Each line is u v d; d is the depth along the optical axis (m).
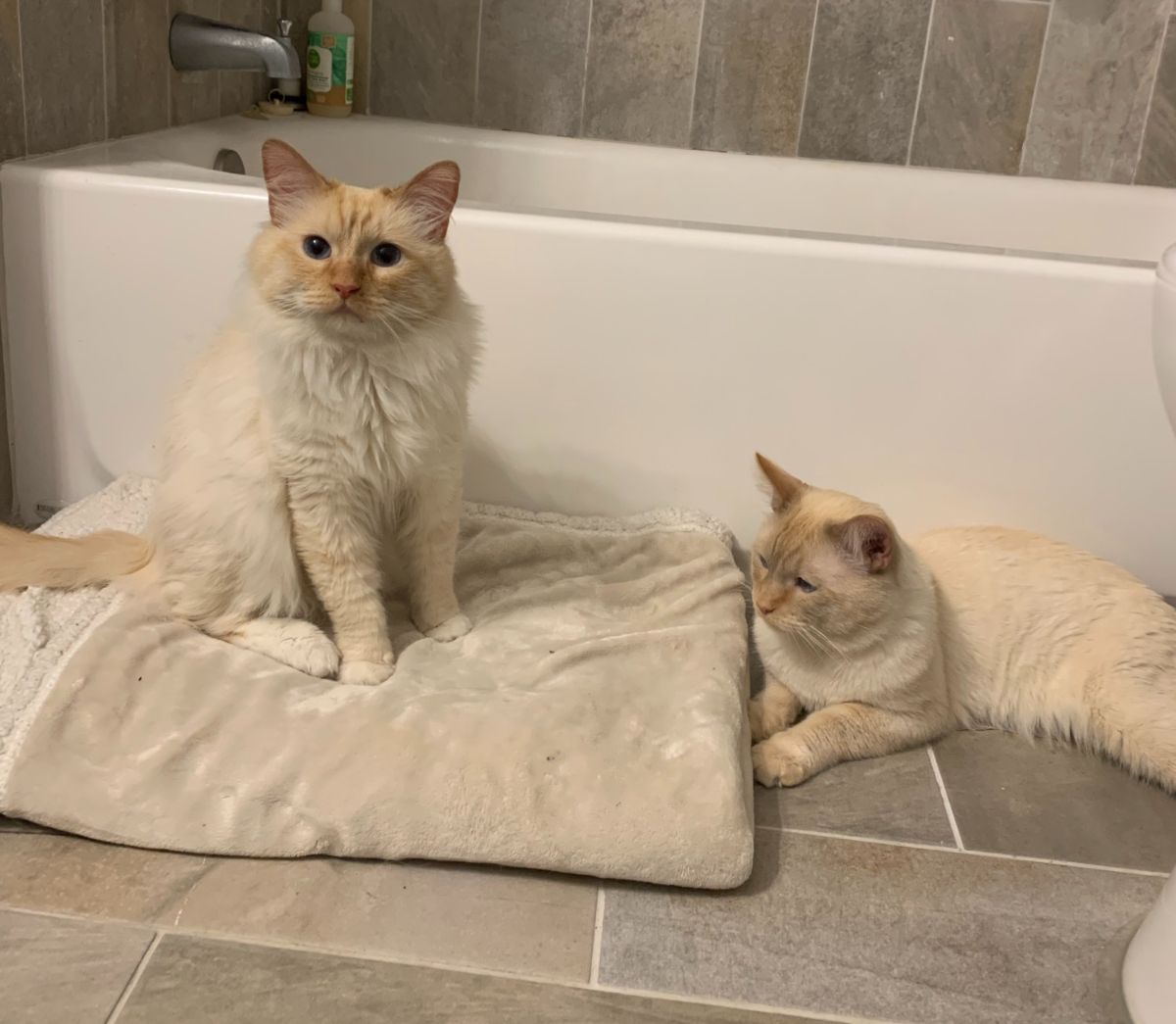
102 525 1.47
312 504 1.21
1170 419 1.06
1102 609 1.32
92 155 1.59
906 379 1.49
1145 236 2.15
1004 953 1.01
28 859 1.03
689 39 2.26
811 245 1.43
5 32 1.44
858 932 1.03
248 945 0.96
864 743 1.28
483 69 2.32
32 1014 0.88
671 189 2.22
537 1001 0.92
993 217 2.17
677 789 1.08
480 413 1.56
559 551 1.53
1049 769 1.30
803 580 1.21
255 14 2.18
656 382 1.52
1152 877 1.13
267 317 1.15
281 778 1.07
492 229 1.46
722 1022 0.92
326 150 2.15
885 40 2.23
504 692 1.22
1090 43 2.21
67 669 1.13
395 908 1.01
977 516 1.56
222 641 1.27
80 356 1.55
